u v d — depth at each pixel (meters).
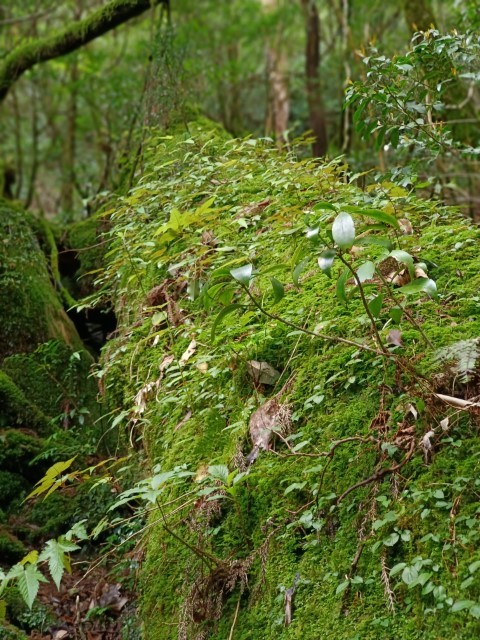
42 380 4.93
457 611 2.11
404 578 2.22
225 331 3.41
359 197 3.84
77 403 4.85
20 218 6.18
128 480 3.97
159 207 4.84
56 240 6.48
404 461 2.51
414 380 2.65
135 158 6.32
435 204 3.92
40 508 4.20
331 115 12.02
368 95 3.87
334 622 2.34
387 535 2.40
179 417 3.46
